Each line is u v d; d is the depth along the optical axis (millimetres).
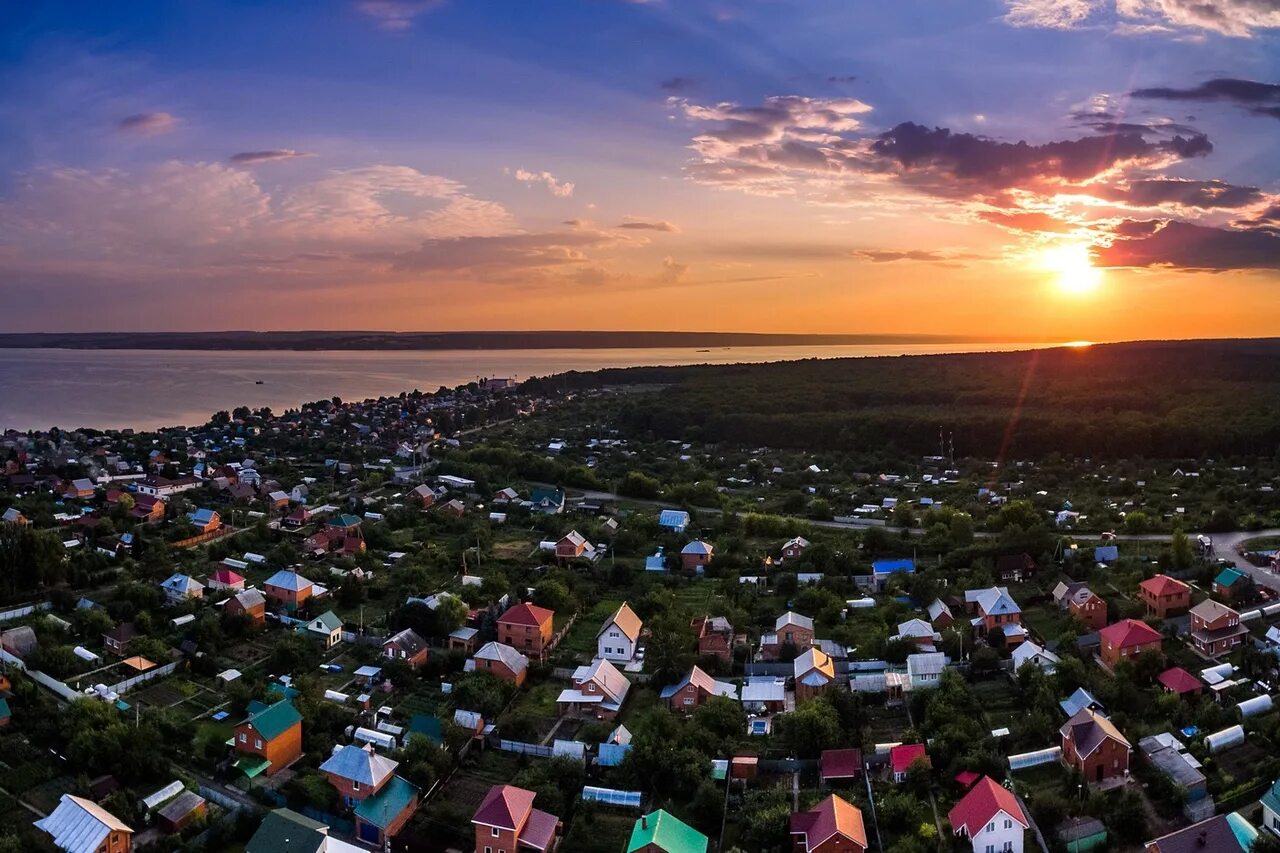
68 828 76250
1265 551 139625
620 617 116625
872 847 75812
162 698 102625
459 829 80812
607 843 78125
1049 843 73562
